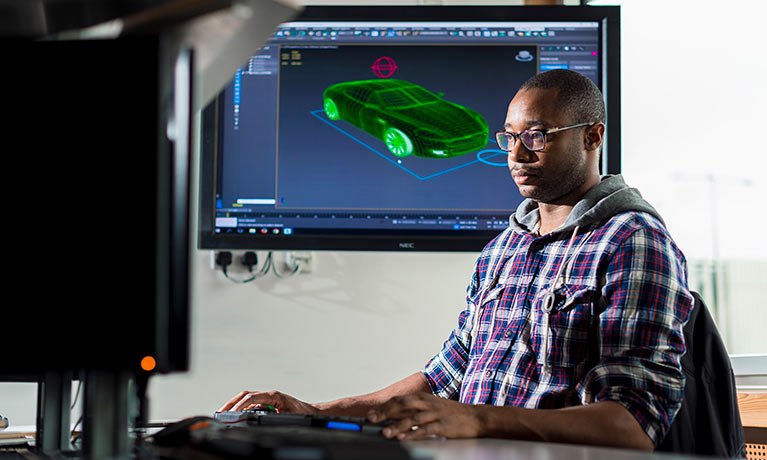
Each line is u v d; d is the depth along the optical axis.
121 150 0.78
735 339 3.21
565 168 1.81
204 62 0.91
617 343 1.49
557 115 1.80
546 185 1.82
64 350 0.76
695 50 3.32
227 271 3.12
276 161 3.00
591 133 1.84
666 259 1.56
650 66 3.36
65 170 0.78
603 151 2.94
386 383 3.19
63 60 0.79
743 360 2.98
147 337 0.75
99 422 0.79
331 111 3.02
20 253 0.77
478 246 3.00
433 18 3.01
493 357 1.74
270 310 3.15
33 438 1.40
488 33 3.02
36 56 0.79
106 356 0.75
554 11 3.00
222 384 3.10
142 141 0.78
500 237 2.01
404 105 3.03
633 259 1.56
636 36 3.37
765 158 3.22
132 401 1.20
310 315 3.17
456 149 3.02
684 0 3.33
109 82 0.79
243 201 2.99
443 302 3.25
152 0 0.79
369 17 3.01
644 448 1.31
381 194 3.01
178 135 0.81
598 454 0.87
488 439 1.12
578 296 1.62
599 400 1.39
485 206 3.02
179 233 0.79
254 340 3.13
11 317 0.76
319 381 3.16
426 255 3.26
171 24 0.83
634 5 3.37
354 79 3.03
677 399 1.40
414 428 1.13
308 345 3.16
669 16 3.34
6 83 0.79
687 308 1.53
